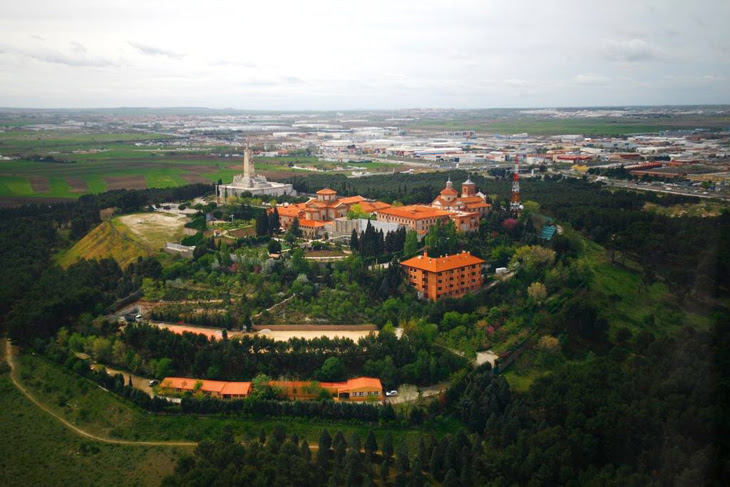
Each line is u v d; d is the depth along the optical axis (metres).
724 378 198.38
